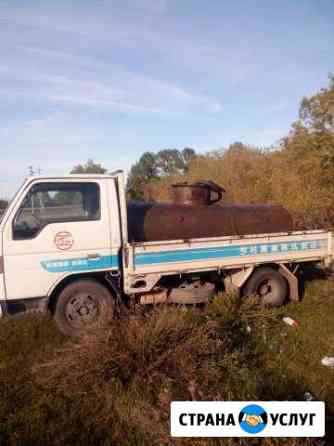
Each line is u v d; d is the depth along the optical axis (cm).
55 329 479
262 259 571
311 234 609
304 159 975
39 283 455
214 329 419
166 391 309
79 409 315
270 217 594
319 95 957
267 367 381
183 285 543
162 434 270
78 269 471
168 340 371
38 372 370
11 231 443
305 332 472
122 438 281
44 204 461
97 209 482
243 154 1672
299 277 687
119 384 338
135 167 4044
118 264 492
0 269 439
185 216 542
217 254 538
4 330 466
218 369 350
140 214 530
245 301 519
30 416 306
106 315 470
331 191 914
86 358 357
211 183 602
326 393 332
